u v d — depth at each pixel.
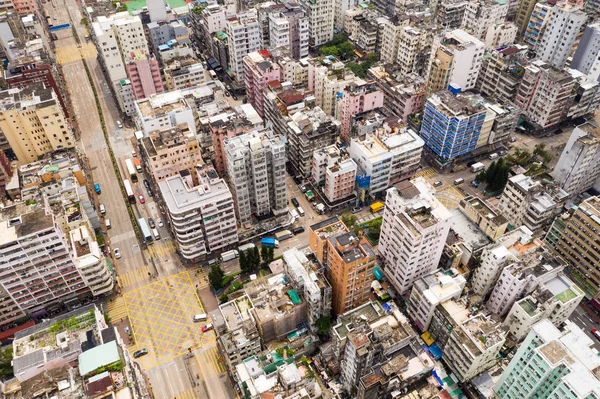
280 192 197.62
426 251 161.38
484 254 164.75
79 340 136.38
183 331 169.50
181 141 185.25
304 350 159.12
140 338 167.12
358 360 130.62
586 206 170.00
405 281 168.00
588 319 170.38
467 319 145.75
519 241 166.75
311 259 166.50
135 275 187.38
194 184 196.00
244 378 133.00
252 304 157.12
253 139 179.50
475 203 192.62
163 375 157.50
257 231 197.25
